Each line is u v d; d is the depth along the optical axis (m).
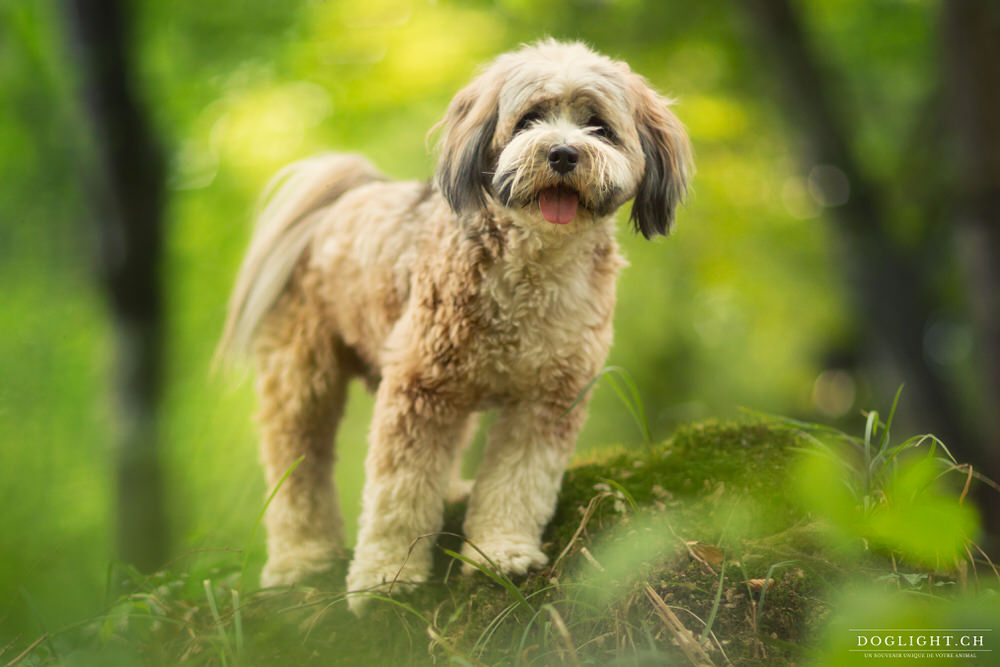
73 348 7.05
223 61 7.87
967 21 5.77
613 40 7.54
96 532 6.42
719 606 2.25
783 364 11.81
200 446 6.38
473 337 2.54
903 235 8.21
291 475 3.17
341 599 2.58
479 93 2.78
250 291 3.43
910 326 7.21
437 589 2.56
